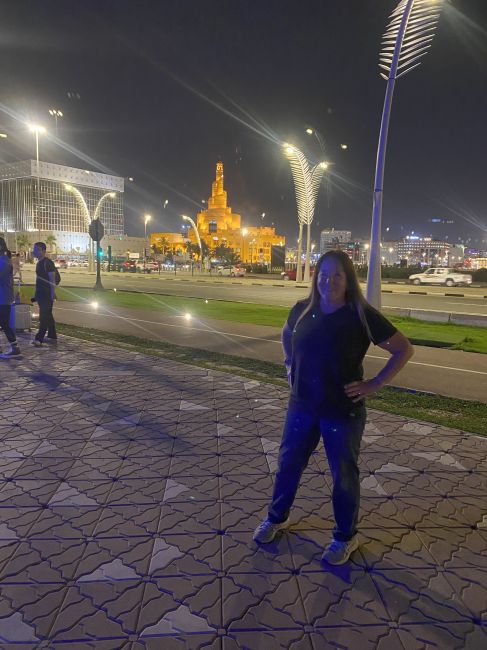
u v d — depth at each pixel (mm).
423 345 10586
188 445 4465
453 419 5352
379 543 3006
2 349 8703
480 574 2729
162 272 65812
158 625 2301
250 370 7434
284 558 2832
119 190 174500
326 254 2645
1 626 2273
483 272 50281
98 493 3551
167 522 3186
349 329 2584
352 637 2256
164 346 9312
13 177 153000
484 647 2211
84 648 2156
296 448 2830
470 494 3645
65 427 4863
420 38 12219
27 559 2773
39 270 8891
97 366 7473
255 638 2234
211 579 2637
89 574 2654
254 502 3471
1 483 3678
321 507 3426
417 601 2502
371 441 4637
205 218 188125
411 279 43969
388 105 12820
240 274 52906
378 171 13133
